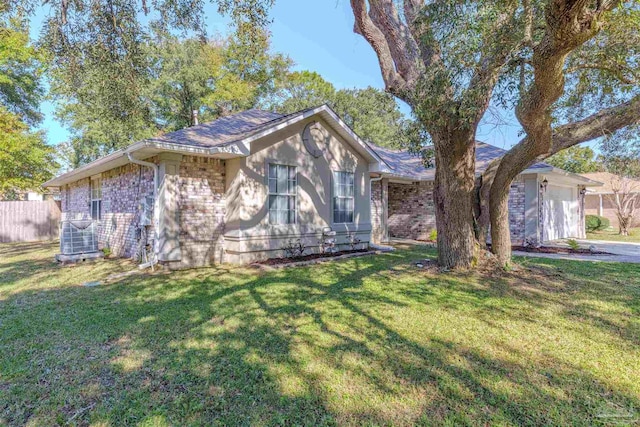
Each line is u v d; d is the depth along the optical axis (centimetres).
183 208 878
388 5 738
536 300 568
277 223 987
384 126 2811
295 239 1022
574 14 385
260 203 945
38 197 2288
